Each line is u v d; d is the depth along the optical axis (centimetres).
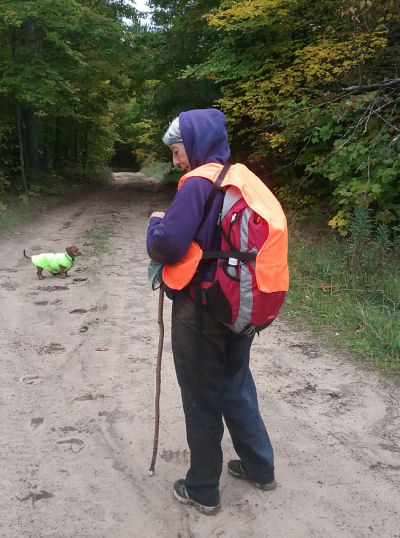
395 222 791
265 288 201
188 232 204
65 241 977
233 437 252
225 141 228
